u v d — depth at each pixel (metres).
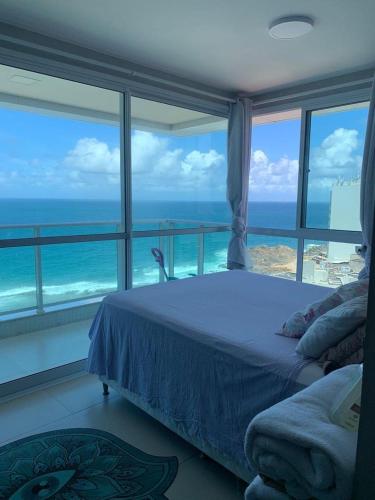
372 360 0.69
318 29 2.38
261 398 1.50
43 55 2.51
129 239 3.24
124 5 2.10
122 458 1.89
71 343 3.42
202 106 3.64
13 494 1.65
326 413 0.96
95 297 4.32
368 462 0.72
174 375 1.88
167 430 2.13
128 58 2.90
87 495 1.65
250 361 1.55
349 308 1.44
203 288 2.62
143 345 2.07
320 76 3.32
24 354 3.15
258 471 0.95
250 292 2.53
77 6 2.11
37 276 4.12
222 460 1.69
